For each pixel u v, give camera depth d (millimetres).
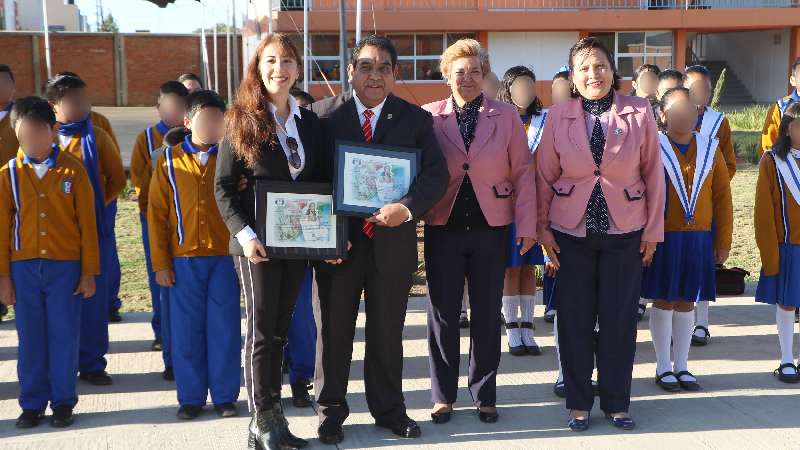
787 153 5785
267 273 4441
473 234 4938
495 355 5027
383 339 4730
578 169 4891
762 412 5184
